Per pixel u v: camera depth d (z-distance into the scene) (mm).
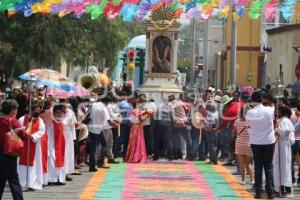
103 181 19156
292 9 15219
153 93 30484
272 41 48844
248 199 16266
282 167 16906
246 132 18766
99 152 23484
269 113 16203
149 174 21000
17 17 33750
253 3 15289
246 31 57688
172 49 30906
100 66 48469
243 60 57844
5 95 24531
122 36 46281
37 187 17188
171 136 25688
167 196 16500
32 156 16984
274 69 47469
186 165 23938
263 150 16297
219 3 15312
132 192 17062
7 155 13516
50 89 23734
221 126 23344
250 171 18922
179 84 32312
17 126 13711
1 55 34625
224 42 58469
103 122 21734
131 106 25266
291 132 16938
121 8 15336
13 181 13602
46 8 15539
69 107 20469
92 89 28578
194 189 17797
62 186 18016
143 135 24844
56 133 18250
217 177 20484
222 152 25062
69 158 19812
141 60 36750
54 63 35906
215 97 26641
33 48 34594
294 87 32500
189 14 15492
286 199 16516
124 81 36531
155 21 30719
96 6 15398
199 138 25406
